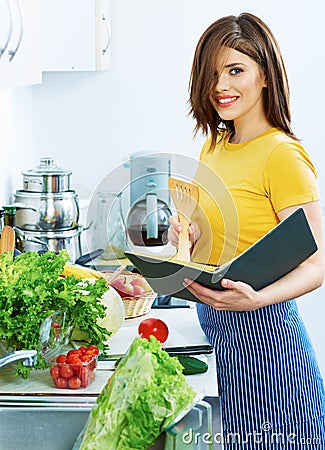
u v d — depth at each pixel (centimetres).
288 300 188
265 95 202
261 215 198
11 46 183
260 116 203
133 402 127
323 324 338
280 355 191
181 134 358
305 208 191
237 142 208
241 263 172
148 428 128
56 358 159
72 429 147
